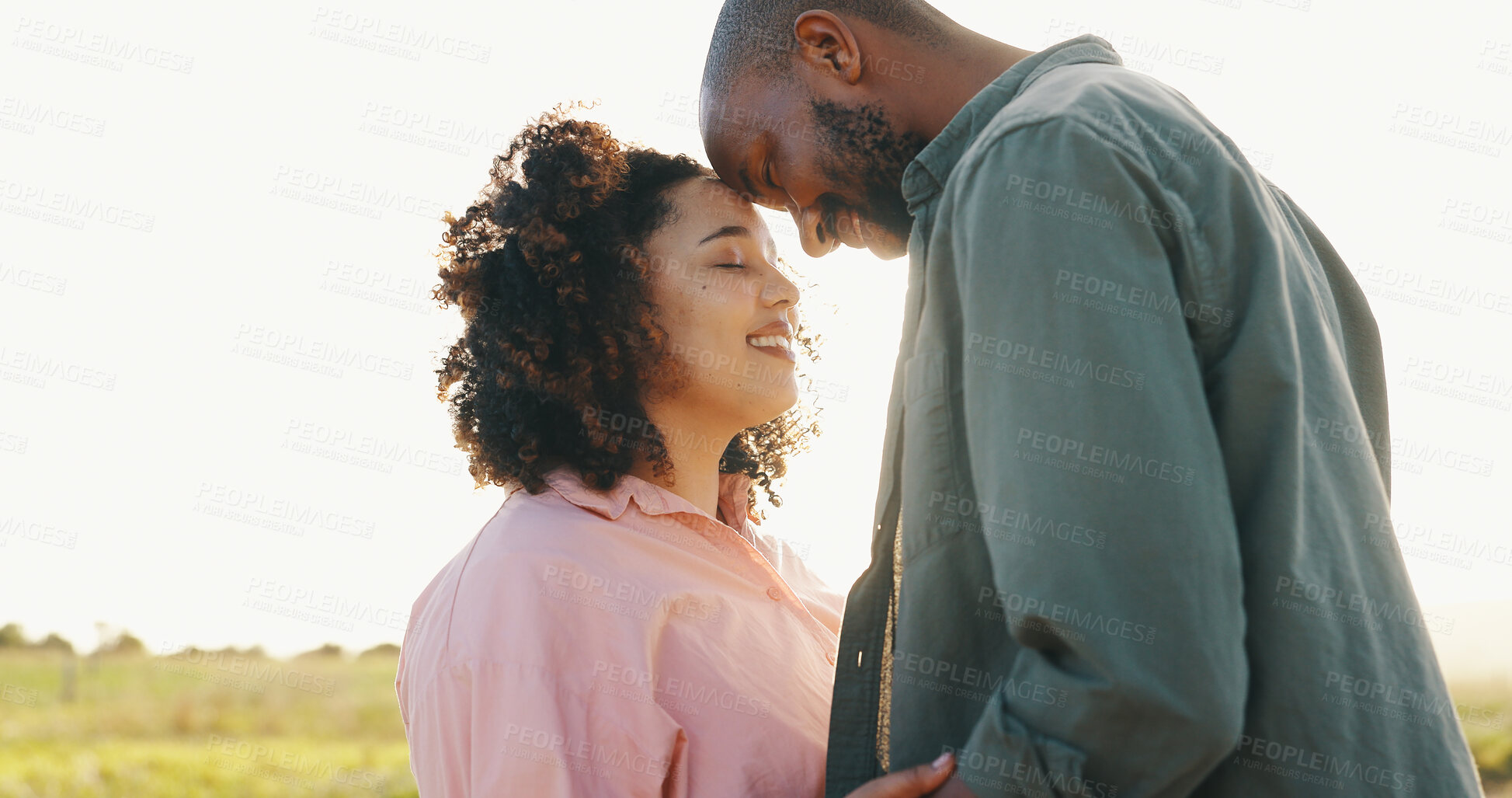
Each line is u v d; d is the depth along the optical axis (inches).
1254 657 35.2
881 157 55.9
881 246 61.4
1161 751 32.9
